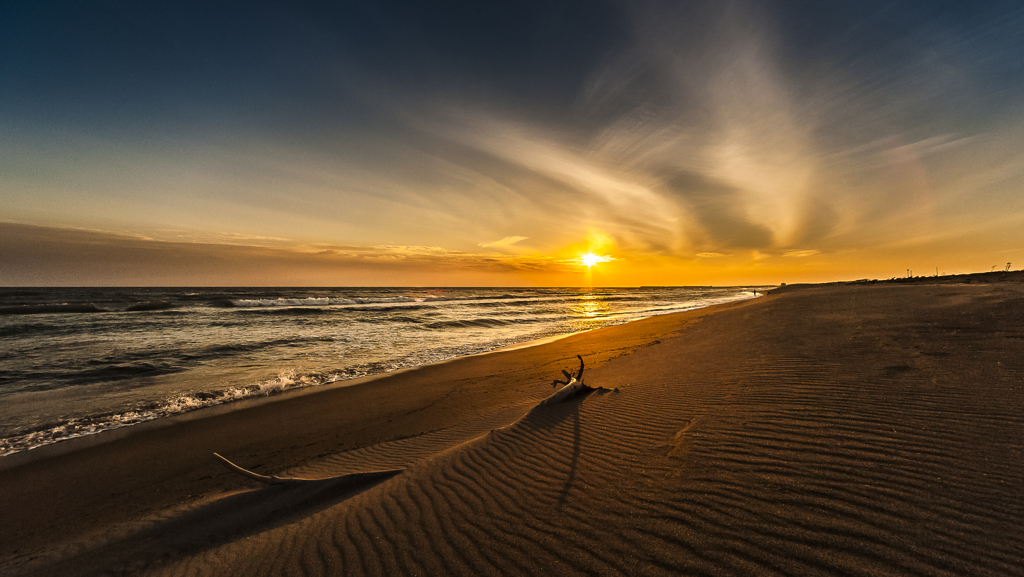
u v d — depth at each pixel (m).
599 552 2.18
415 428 5.92
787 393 4.07
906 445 2.69
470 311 30.95
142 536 3.11
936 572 1.67
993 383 3.61
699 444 3.23
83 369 10.09
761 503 2.33
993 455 2.43
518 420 4.69
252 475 3.73
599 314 30.08
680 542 2.14
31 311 25.25
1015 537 1.77
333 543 2.65
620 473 3.02
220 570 2.53
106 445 5.61
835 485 2.37
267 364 11.20
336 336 16.75
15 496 4.19
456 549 2.41
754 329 10.52
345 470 4.30
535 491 2.97
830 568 1.79
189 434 6.03
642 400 4.80
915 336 6.40
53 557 2.95
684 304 41.56
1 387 8.66
